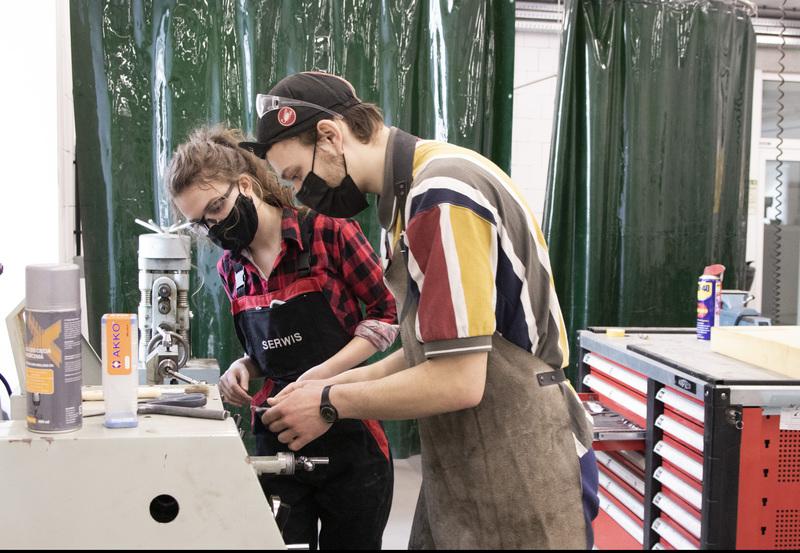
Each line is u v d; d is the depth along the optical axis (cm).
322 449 150
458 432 110
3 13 219
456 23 322
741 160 383
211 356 296
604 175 355
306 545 97
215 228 144
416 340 110
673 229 371
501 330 106
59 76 233
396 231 112
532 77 447
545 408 108
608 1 349
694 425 176
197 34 290
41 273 84
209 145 144
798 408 163
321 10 314
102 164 285
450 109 326
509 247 101
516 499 108
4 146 222
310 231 153
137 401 98
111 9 281
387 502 160
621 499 215
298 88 109
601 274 367
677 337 240
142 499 86
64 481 84
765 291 522
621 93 361
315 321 153
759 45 492
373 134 112
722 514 163
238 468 88
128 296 291
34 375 85
